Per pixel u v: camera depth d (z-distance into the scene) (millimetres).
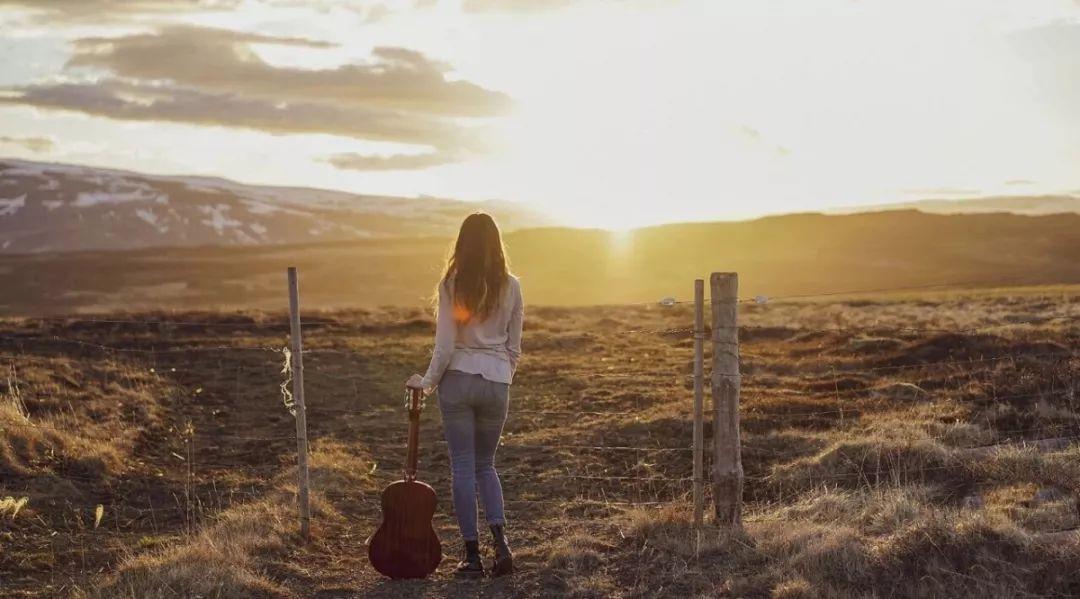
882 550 6375
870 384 15211
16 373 14695
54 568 7012
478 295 6488
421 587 6449
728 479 7512
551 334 27062
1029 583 5840
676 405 14016
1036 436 10406
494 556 7250
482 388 6559
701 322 7605
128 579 6410
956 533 6352
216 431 13188
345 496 9430
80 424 12031
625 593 6227
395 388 17219
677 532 7367
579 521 8195
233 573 6465
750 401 13836
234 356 20891
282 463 11086
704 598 5973
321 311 38750
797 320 34844
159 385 16406
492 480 6750
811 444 10859
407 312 37719
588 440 12070
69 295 150875
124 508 8922
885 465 9219
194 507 9016
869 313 39750
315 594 6359
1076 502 7336
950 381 14211
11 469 9375
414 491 6676
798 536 6867
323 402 15734
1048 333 18797
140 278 171750
